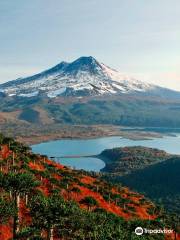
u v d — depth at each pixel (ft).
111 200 505.66
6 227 283.79
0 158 471.21
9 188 254.68
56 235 245.04
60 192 436.76
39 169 514.68
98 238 236.02
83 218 241.55
